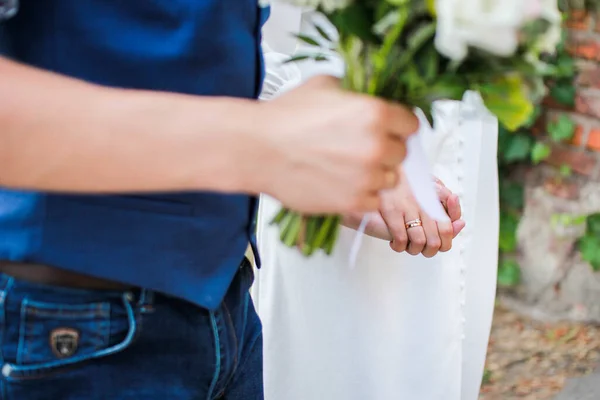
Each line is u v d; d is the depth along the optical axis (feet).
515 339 7.57
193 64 2.23
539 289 8.00
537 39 1.85
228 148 1.77
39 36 2.06
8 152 1.70
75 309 2.17
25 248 2.08
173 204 2.27
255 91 2.70
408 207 3.33
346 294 3.99
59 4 2.04
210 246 2.42
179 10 2.16
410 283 3.98
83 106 1.72
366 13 1.97
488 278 4.34
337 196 1.80
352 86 2.07
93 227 2.14
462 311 4.16
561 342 7.48
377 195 1.88
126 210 2.18
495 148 4.16
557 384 6.81
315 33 3.33
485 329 4.43
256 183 1.82
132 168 1.75
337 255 3.92
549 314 7.93
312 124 1.78
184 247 2.32
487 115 3.84
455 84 1.93
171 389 2.40
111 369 2.27
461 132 3.91
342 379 4.16
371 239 3.90
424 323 4.02
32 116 1.68
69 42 2.07
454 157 3.93
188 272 2.34
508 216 8.07
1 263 2.18
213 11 2.22
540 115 7.61
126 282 2.19
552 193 7.76
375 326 4.04
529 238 7.98
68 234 2.10
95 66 2.10
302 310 4.05
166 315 2.33
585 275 7.68
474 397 4.60
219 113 1.79
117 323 2.23
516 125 2.10
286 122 1.79
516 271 8.10
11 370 2.13
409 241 3.37
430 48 1.91
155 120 1.75
